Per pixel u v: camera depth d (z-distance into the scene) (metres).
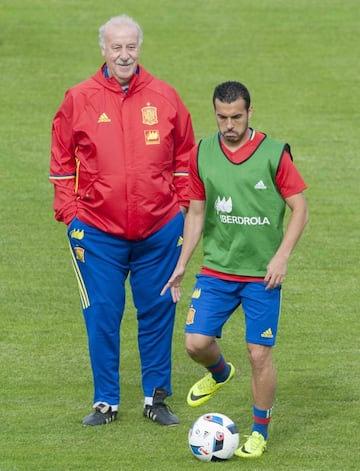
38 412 33.44
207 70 85.00
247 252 30.06
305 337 40.50
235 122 29.12
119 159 32.00
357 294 45.59
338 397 34.66
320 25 96.50
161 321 33.03
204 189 30.45
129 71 31.88
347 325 41.84
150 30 94.94
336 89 80.94
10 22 96.94
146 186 32.16
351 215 56.69
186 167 33.19
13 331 41.12
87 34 94.00
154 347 33.09
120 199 32.09
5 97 78.50
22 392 35.19
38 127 72.00
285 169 29.61
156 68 85.12
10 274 47.91
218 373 31.95
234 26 96.25
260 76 83.88
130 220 32.22
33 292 45.62
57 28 95.44
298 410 33.53
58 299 44.88
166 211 32.72
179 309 44.00
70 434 31.62
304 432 31.77
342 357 38.38
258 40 92.62
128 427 32.31
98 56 88.62
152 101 32.31
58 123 32.47
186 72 84.38
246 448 29.94
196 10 100.62
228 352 39.22
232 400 34.66
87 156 32.22
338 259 50.25
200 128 71.56
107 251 32.53
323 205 58.16
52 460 29.58
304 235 53.56
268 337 29.91
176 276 31.20
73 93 32.16
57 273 48.16
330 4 102.44
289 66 86.31
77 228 32.53
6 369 37.28
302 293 45.62
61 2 102.94
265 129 72.06
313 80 83.06
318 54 89.25
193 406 32.59
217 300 30.45
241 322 42.38
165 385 33.25
